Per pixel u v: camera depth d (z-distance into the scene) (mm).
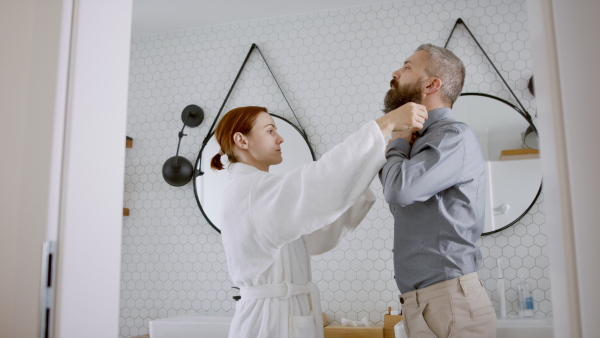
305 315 1438
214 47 3045
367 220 2635
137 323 2893
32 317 746
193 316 2689
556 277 659
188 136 2980
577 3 641
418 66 1562
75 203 788
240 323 1419
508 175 2490
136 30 3125
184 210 2912
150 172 3006
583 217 618
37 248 754
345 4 2836
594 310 605
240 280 1444
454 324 1304
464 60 2648
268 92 2912
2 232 771
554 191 649
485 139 2537
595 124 623
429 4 2746
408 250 1399
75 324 778
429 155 1320
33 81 790
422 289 1364
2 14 813
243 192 1395
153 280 2904
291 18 2945
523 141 2496
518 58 2600
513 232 2469
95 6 846
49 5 800
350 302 2600
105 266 843
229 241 1427
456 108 2592
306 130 2811
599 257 609
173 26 3076
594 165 619
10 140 787
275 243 1337
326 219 1260
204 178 2865
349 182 1226
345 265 2631
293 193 1286
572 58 638
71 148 785
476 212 1394
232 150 1602
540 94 684
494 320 1382
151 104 3082
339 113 2783
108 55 874
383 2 2807
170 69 3090
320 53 2863
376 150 1225
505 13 2648
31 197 767
